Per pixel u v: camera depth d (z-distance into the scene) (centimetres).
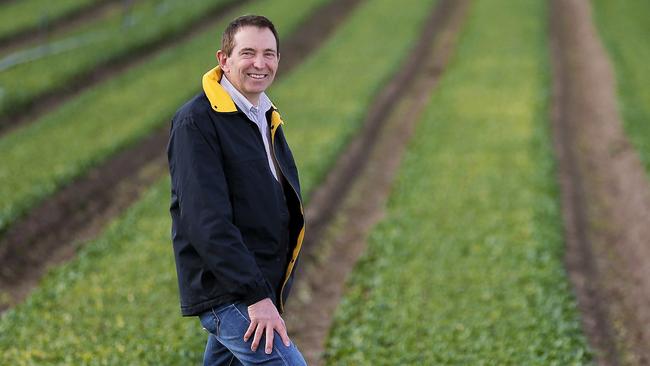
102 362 952
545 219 1725
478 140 2420
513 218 1711
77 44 3600
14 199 1741
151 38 3775
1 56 3384
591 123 2755
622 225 1781
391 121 2806
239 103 535
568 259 1564
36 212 1719
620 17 4678
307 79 3272
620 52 3678
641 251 1579
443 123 2652
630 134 2389
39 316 1163
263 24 525
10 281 1438
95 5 4397
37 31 3809
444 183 1997
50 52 3438
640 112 2688
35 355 990
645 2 5234
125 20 4078
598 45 3884
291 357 500
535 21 4434
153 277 1338
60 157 2114
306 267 1477
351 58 3666
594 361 1102
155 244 1530
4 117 2616
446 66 3625
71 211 1809
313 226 1716
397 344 1091
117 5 4462
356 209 1914
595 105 2969
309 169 2048
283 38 3962
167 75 3234
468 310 1226
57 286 1299
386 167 2288
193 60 3500
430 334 1130
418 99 3133
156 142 2403
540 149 2325
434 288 1328
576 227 1781
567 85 3312
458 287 1328
